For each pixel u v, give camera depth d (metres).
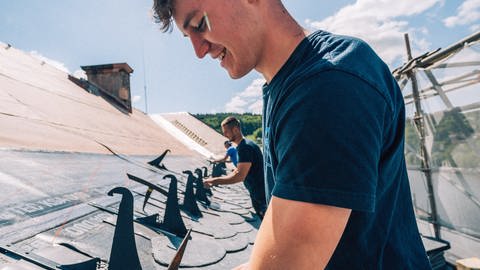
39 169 3.26
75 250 1.99
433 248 3.46
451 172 4.53
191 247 2.69
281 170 0.75
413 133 5.39
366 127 0.71
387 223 0.95
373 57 0.90
